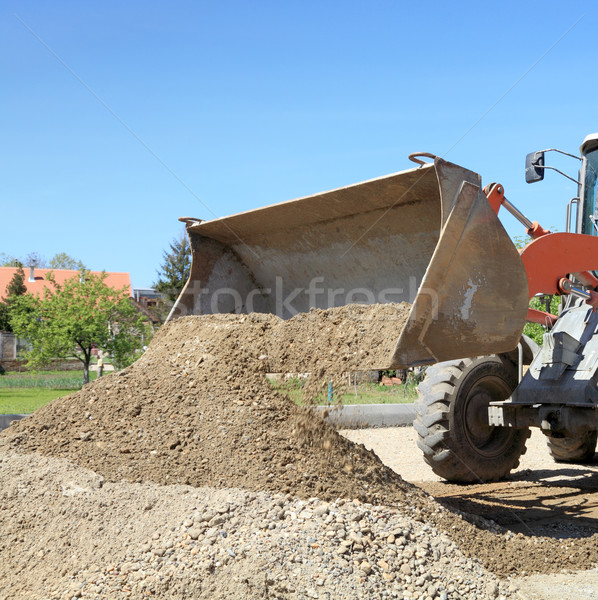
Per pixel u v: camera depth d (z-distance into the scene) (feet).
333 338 13.96
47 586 10.08
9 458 13.92
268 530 10.69
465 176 13.06
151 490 12.08
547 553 12.59
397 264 15.69
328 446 13.52
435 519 12.70
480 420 19.34
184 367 15.81
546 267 15.16
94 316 61.82
